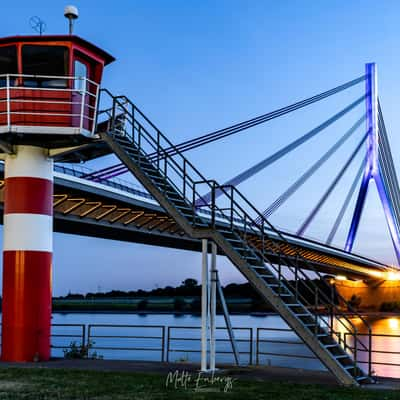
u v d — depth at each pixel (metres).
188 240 50.09
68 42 19.02
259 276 15.00
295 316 14.43
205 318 16.08
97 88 19.67
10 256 18.94
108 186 37.84
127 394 12.18
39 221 19.14
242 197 16.25
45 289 19.09
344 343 15.72
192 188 16.66
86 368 16.38
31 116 18.45
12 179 19.20
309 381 14.38
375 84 103.81
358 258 93.88
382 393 12.44
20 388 12.82
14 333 18.61
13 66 19.05
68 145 19.41
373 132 103.19
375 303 121.25
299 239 67.38
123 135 19.16
